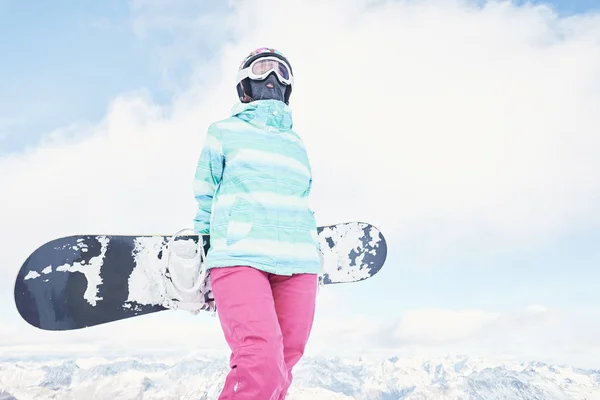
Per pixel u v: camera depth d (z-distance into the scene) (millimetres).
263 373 1222
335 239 2441
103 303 1972
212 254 1455
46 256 1969
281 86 1867
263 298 1345
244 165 1547
